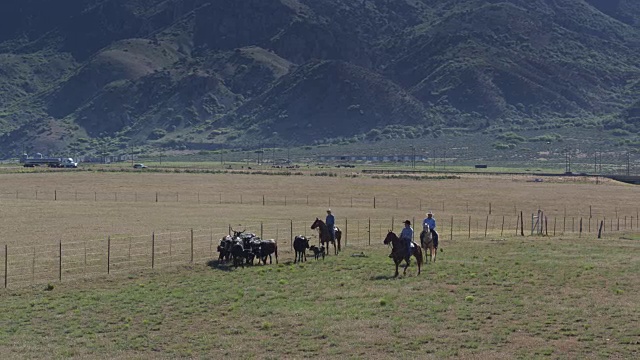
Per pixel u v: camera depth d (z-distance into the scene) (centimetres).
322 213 10106
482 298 4534
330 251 6397
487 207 11775
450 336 3784
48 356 3541
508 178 18850
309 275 5228
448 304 4384
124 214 9681
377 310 4259
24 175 18262
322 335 3816
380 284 4925
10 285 4891
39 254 6134
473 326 3941
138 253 6194
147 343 3734
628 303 4394
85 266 5562
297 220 9069
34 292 4734
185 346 3694
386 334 3825
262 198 12788
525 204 12344
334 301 4481
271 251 5716
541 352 3528
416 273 5297
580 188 15738
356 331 3869
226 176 18600
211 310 4300
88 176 18075
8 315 4216
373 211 10638
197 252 6244
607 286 4875
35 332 3919
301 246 5806
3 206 10712
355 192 14175
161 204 11381
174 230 7906
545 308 4288
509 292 4694
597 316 4119
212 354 3572
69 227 8162
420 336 3781
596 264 5706
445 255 6150
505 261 5825
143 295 4653
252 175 19138
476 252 6341
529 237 7631
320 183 16375
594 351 3547
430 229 5825
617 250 6512
